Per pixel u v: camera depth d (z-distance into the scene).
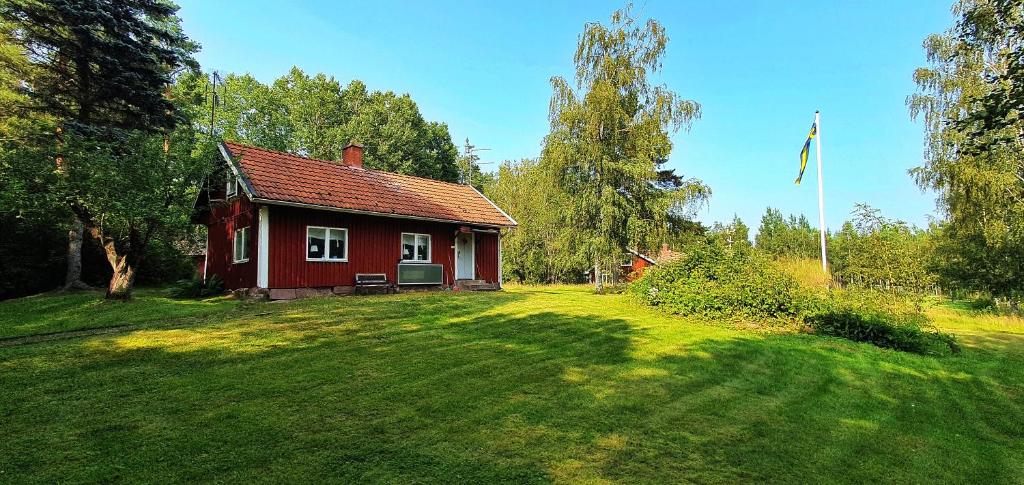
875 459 4.23
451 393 5.28
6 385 5.28
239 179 13.95
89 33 15.71
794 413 5.23
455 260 19.39
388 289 16.59
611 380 6.01
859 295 10.78
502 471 3.57
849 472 3.93
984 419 5.59
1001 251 17.72
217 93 38.84
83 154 11.71
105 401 4.82
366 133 41.22
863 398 5.98
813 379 6.65
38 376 5.64
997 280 17.91
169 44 18.86
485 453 3.86
